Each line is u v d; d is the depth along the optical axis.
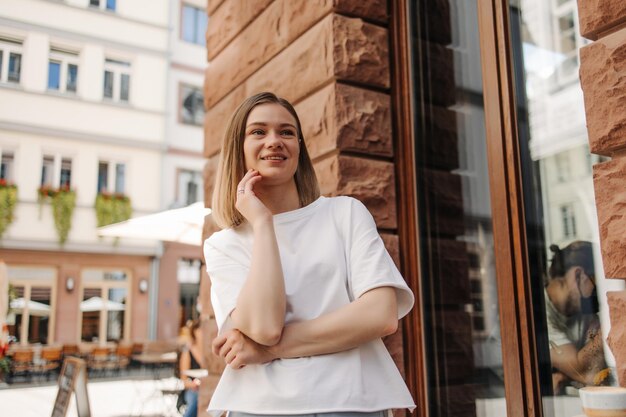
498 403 2.09
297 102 2.69
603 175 1.51
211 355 3.24
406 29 2.58
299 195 1.51
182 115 21.22
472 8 2.38
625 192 1.46
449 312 2.31
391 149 2.51
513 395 1.94
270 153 1.38
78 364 4.59
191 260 20.62
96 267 18.89
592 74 1.55
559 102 1.97
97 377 16.16
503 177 2.06
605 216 1.50
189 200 20.91
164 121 20.39
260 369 1.22
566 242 1.89
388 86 2.55
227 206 1.41
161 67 20.66
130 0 20.47
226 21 3.51
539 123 2.03
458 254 2.30
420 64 2.57
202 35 22.09
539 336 1.93
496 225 2.07
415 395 2.31
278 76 2.85
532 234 2.00
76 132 18.89
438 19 2.53
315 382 1.17
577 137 1.89
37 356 15.63
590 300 1.81
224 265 1.35
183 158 20.91
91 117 19.27
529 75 2.07
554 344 1.88
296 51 2.70
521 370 1.92
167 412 9.42
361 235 1.33
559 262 1.91
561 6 1.99
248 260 1.34
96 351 16.12
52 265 18.20
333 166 2.37
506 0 2.16
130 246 19.19
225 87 3.46
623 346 1.43
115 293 19.25
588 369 1.78
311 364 1.19
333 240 1.33
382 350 1.28
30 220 17.89
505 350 1.99
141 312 19.33
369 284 1.24
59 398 4.71
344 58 2.45
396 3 2.62
